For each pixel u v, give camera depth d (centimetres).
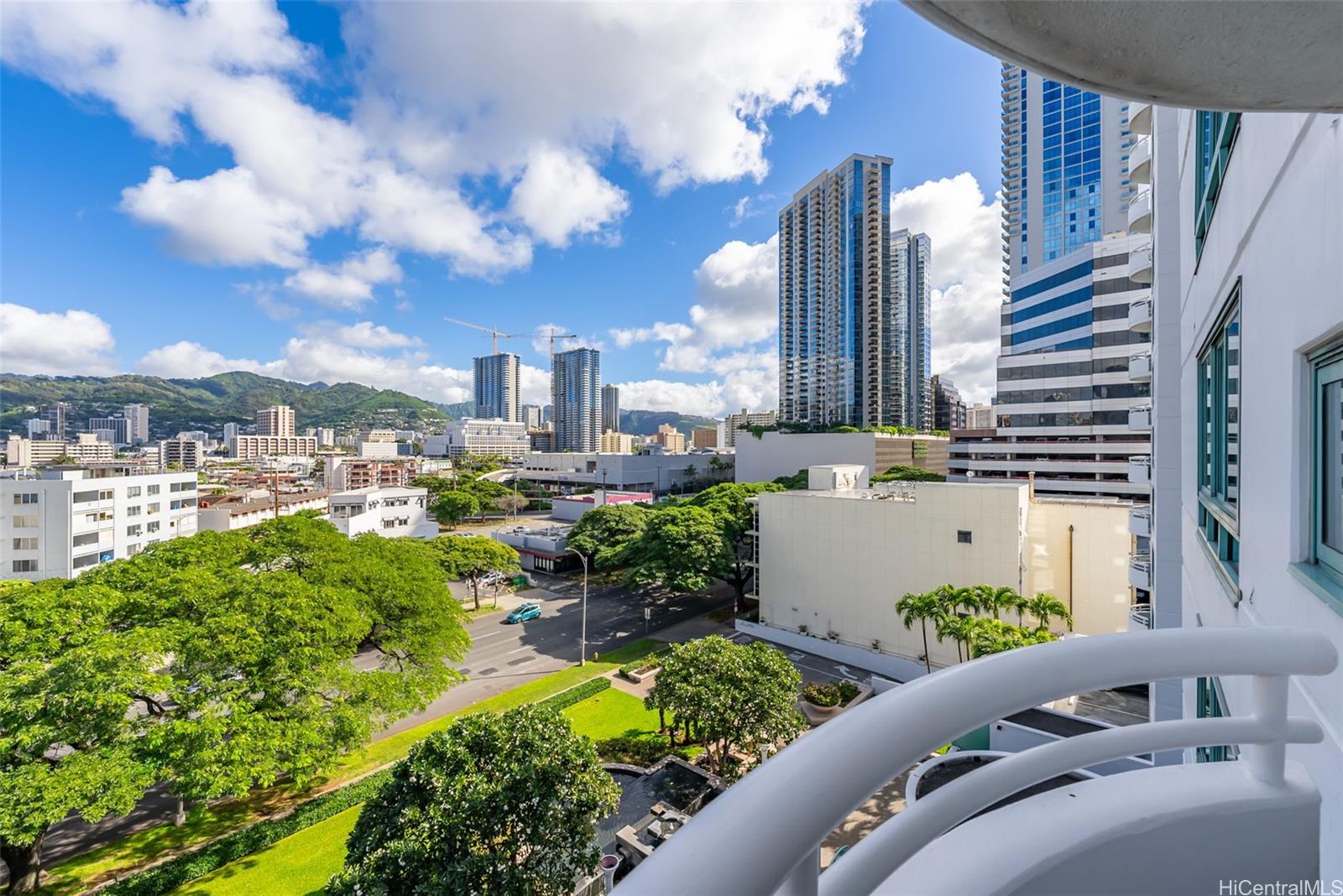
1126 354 3441
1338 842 167
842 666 2028
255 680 1090
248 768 991
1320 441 214
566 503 5494
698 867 66
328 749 1098
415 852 720
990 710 96
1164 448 959
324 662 1191
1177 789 136
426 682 1401
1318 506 216
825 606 2184
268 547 1834
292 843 1093
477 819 753
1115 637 117
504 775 793
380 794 823
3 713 883
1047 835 125
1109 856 123
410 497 4434
